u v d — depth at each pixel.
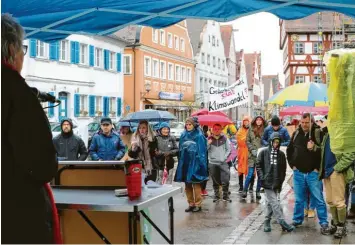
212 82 68.75
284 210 10.88
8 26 3.01
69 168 4.98
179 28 56.38
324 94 10.18
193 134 10.93
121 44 42.16
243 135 13.53
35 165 2.85
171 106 51.50
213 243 7.91
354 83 7.66
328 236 8.30
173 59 54.66
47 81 32.31
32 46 30.73
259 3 5.07
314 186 8.62
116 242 4.43
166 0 5.07
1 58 2.96
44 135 2.88
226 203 12.09
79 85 35.84
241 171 13.59
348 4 4.85
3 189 2.90
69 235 4.53
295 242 7.90
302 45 66.94
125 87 46.69
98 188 4.88
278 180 8.58
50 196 3.21
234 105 18.86
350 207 9.65
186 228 9.12
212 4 5.18
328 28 65.50
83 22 5.71
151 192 4.44
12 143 2.83
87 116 36.56
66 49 34.50
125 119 15.83
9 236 2.89
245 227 9.15
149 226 4.45
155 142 11.62
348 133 7.75
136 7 5.27
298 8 5.15
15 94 2.86
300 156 8.66
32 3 4.91
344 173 8.07
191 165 10.76
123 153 10.76
